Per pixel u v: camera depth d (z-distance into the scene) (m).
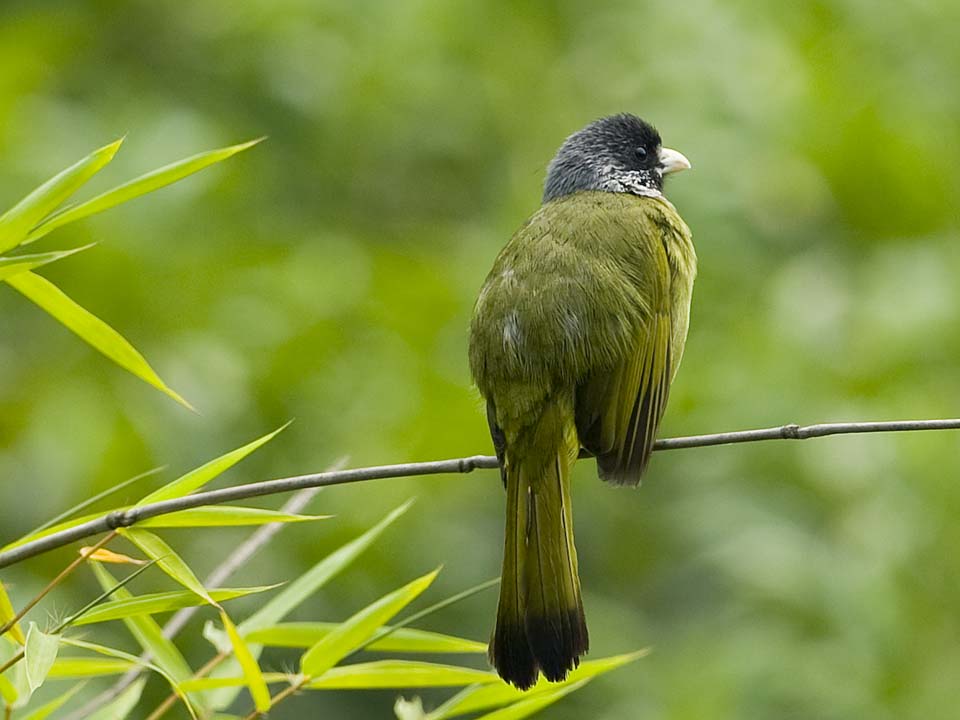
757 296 12.38
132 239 11.73
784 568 10.83
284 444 11.60
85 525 5.82
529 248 7.59
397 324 12.30
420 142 14.05
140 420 11.16
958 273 11.96
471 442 11.82
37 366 11.49
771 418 11.45
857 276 12.48
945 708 10.53
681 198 12.64
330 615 11.20
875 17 13.88
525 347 7.23
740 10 13.83
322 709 10.96
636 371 7.44
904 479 11.08
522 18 14.62
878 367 11.60
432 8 13.95
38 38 13.03
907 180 13.10
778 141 13.19
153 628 6.77
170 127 12.54
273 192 13.47
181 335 11.62
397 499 11.53
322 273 12.29
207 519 6.05
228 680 6.54
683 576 11.71
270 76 13.75
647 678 10.93
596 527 12.02
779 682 10.48
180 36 14.02
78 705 9.09
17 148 11.89
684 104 13.29
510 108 14.42
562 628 6.82
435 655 11.31
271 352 11.84
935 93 13.75
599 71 14.35
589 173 9.02
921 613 10.95
